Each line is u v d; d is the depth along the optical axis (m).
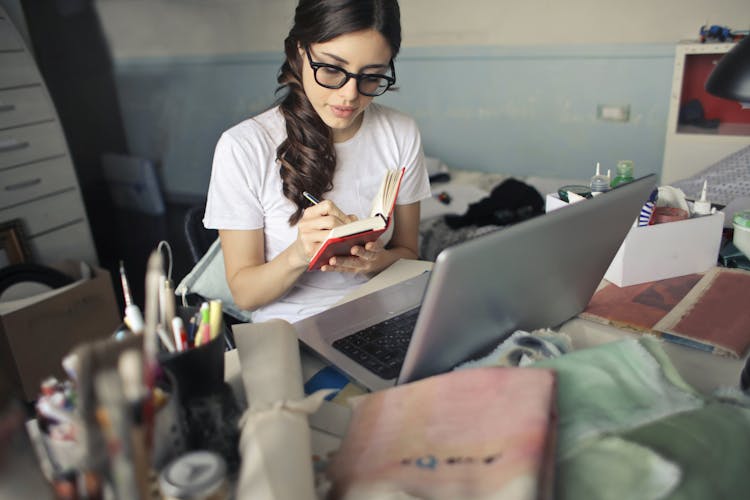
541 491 0.49
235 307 1.35
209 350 0.66
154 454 0.57
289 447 0.58
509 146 3.10
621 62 2.71
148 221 3.90
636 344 0.72
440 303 0.65
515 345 0.78
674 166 2.57
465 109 3.13
